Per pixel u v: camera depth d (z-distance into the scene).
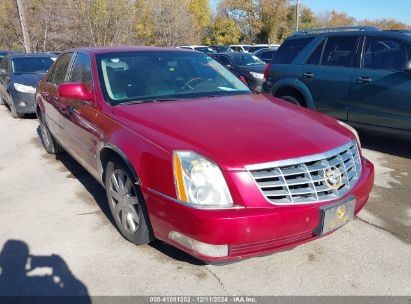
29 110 9.30
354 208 3.00
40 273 3.08
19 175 5.35
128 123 3.28
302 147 2.82
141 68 4.16
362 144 6.49
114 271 3.09
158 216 2.83
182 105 3.58
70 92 3.83
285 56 7.24
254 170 2.63
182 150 2.73
